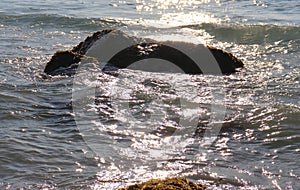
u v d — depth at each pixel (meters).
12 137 11.62
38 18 29.12
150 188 8.20
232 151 11.08
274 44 23.00
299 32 24.39
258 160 10.62
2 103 13.94
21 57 19.69
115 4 37.09
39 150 10.95
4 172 9.91
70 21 28.64
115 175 9.79
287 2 36.03
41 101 14.27
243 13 32.78
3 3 35.34
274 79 17.05
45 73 17.42
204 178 9.70
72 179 9.62
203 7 35.84
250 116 13.20
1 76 16.77
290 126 12.52
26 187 9.31
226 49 22.42
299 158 10.77
